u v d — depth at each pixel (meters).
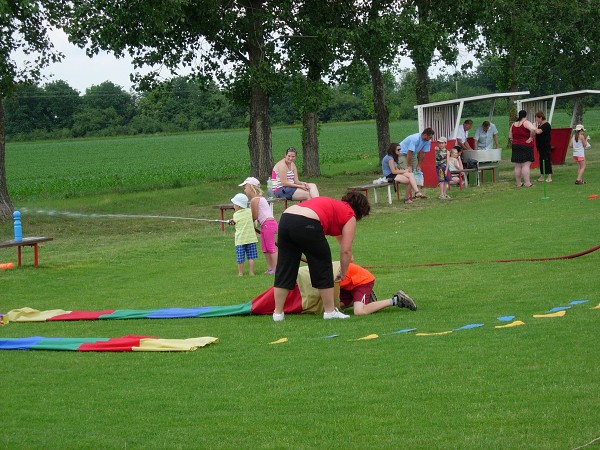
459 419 5.73
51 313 10.57
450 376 6.75
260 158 33.28
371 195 26.72
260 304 10.08
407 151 23.39
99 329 9.61
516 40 41.03
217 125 129.12
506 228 16.61
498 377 6.64
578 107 46.69
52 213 25.25
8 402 6.64
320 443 5.45
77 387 7.07
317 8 32.00
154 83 32.81
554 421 5.58
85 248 18.55
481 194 24.31
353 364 7.35
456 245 14.95
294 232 9.35
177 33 30.50
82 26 27.64
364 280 9.89
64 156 84.81
